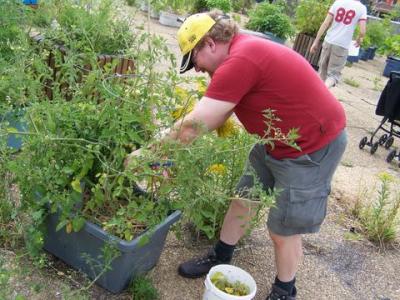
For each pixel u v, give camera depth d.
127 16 4.68
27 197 2.63
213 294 2.65
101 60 3.75
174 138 2.44
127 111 2.45
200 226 2.62
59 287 2.68
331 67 7.83
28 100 2.85
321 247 3.88
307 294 3.28
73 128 2.58
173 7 10.02
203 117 2.39
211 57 2.50
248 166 2.90
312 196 2.62
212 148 2.44
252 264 3.42
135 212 2.54
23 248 2.85
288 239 2.75
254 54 2.41
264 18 10.17
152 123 2.51
